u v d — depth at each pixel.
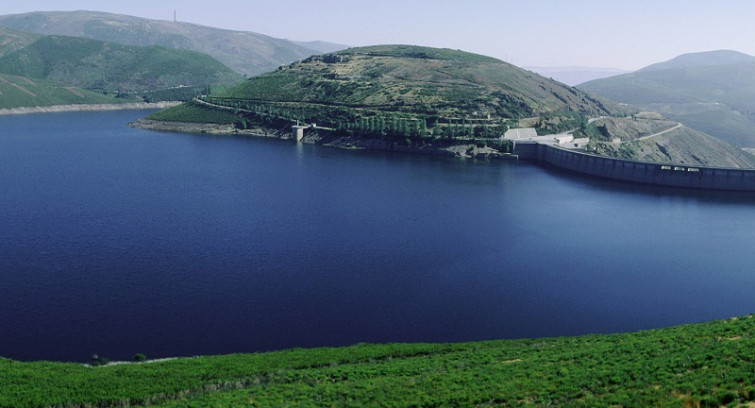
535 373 77.12
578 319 133.75
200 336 120.25
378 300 141.00
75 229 193.12
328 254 174.38
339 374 86.81
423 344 110.94
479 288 150.88
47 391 82.19
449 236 198.38
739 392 58.94
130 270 156.25
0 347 113.50
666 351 79.00
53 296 137.88
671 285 156.50
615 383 68.62
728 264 175.00
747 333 81.69
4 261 160.50
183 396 80.56
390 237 194.88
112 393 82.00
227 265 162.12
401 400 71.44
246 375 90.19
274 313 132.00
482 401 68.94
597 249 188.00
